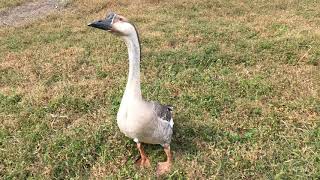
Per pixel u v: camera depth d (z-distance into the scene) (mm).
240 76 1655
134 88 1027
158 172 1101
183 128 1282
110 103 1487
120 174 1086
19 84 1707
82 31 2410
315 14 2434
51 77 1748
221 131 1269
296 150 1155
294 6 2641
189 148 1203
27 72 1799
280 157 1139
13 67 1875
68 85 1623
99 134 1244
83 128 1294
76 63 1870
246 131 1285
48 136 1289
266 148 1179
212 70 1743
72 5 3076
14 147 1218
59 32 2396
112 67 1796
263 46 1947
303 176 1050
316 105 1372
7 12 3043
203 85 1582
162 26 2385
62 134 1284
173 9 2727
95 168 1118
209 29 2250
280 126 1289
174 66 1813
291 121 1303
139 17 2545
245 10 2629
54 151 1203
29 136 1269
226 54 1870
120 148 1197
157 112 1074
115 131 1266
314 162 1101
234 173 1083
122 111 1052
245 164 1109
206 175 1072
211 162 1122
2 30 2527
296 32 2078
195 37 2137
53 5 3162
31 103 1497
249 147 1176
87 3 2986
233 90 1549
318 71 1664
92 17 2682
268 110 1368
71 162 1159
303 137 1217
